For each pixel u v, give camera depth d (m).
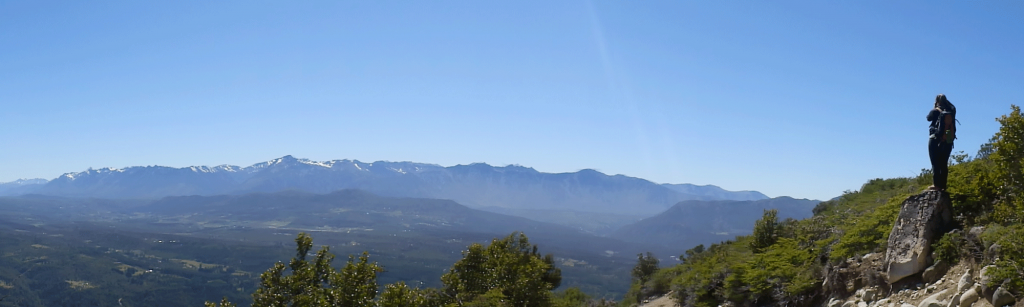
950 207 11.68
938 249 10.78
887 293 11.43
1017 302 8.45
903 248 11.46
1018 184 11.25
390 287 16.98
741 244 25.11
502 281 23.05
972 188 12.71
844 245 14.00
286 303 17.30
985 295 9.12
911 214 11.80
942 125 11.96
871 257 12.70
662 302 23.41
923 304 10.04
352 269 17.12
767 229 22.38
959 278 10.02
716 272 18.66
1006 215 10.71
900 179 21.98
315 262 18.33
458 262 24.44
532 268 24.28
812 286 13.95
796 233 20.11
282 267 18.00
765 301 15.46
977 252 10.00
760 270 15.80
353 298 16.53
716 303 17.30
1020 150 11.29
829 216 20.38
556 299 27.67
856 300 11.95
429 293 20.98
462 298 21.50
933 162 12.09
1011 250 8.98
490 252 25.44
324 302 16.08
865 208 18.33
